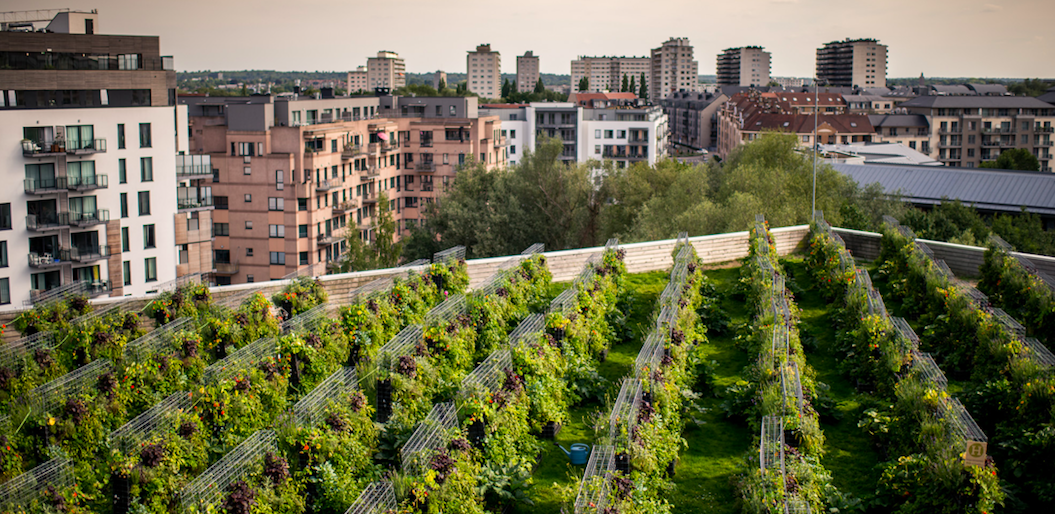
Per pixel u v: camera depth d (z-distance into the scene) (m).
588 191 75.81
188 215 78.38
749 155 76.62
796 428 22.00
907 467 20.72
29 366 26.06
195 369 26.39
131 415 24.08
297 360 26.44
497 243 72.38
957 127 176.25
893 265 42.75
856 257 48.91
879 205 71.75
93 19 78.00
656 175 77.88
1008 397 24.27
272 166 97.69
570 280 43.38
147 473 19.31
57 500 18.61
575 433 25.36
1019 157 144.12
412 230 81.31
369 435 21.77
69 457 21.14
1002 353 26.56
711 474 23.00
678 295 34.34
